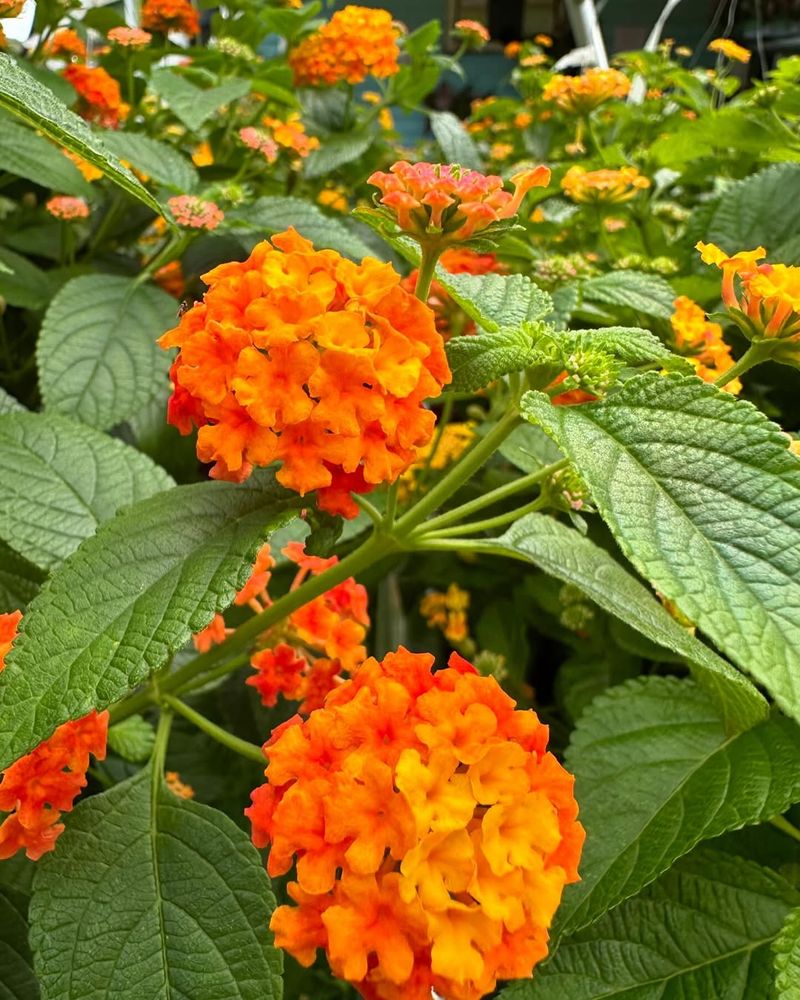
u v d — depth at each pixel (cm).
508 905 11
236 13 41
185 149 38
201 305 13
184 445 26
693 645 13
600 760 17
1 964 16
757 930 15
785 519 11
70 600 12
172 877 14
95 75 32
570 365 14
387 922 11
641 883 15
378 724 12
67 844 14
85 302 24
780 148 34
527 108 46
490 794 11
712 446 12
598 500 11
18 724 11
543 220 34
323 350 12
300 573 18
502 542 16
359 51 36
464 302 16
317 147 36
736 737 17
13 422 18
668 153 37
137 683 11
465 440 29
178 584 12
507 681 28
